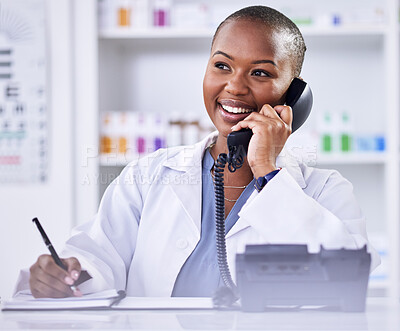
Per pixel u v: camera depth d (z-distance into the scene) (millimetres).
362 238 1187
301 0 3023
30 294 1097
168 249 1359
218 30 1425
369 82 3033
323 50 3037
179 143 2754
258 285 903
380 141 2781
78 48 2818
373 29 2764
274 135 1284
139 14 2826
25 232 2826
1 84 2844
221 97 1399
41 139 2832
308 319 843
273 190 1150
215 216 1342
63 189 2818
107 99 3002
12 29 2830
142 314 904
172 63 3090
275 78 1389
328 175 1451
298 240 1107
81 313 916
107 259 1330
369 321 825
